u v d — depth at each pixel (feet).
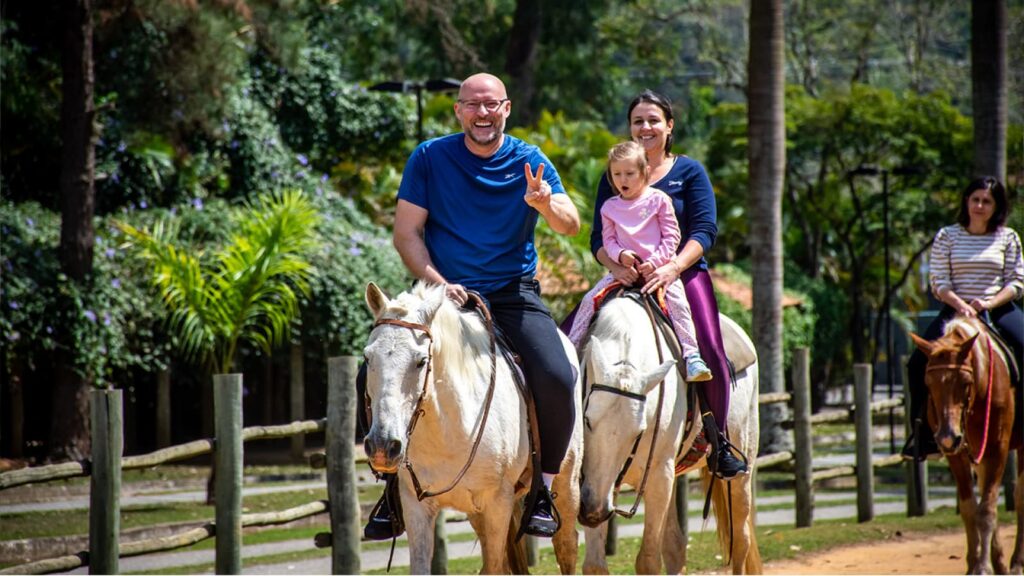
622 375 26.09
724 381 29.53
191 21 71.67
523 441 25.29
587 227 84.69
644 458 27.27
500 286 26.43
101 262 71.41
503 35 157.79
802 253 150.92
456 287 25.00
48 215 75.51
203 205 83.20
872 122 129.29
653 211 28.76
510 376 25.26
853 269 135.54
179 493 64.80
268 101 97.81
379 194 103.40
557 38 157.99
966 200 38.96
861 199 142.51
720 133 139.64
